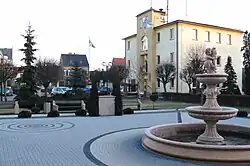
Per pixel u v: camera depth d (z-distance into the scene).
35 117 21.28
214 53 11.46
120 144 11.80
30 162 8.99
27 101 28.86
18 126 16.88
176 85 43.56
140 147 11.20
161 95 44.00
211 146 8.88
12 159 9.36
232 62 49.09
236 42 49.88
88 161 9.12
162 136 13.03
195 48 42.78
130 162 8.96
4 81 38.59
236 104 32.41
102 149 10.88
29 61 32.75
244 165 8.52
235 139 13.14
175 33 44.47
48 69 40.31
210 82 10.88
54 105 25.09
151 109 28.22
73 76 53.72
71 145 11.59
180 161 8.98
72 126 16.89
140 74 49.44
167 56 46.31
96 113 22.38
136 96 46.59
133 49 56.62
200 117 10.79
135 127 16.72
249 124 18.64
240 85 49.59
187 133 14.06
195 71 38.06
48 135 13.91
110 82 51.81
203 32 46.16
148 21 49.22
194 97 37.53
